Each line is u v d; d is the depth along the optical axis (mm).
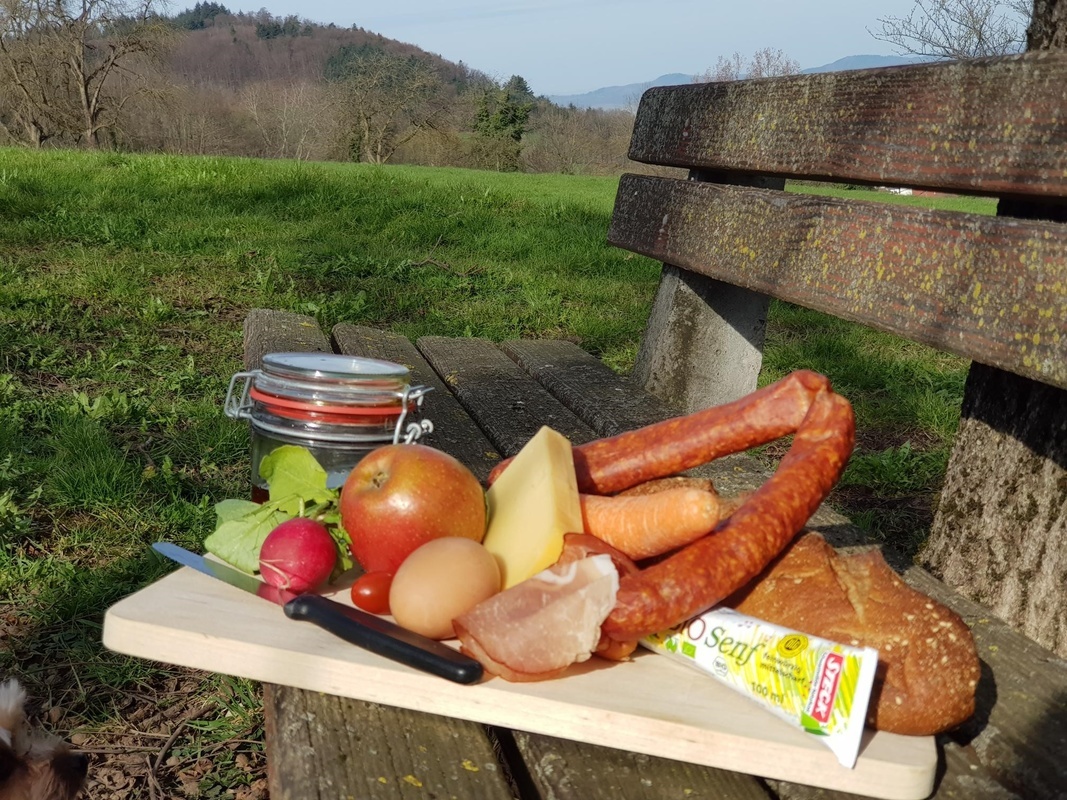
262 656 458
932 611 455
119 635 473
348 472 646
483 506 529
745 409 555
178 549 557
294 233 2979
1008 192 584
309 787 399
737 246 900
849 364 1911
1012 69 591
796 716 420
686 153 1038
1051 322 524
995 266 571
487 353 1290
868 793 409
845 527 706
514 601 449
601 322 2123
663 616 446
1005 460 675
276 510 556
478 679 438
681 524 475
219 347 1799
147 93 16234
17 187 3268
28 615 934
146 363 1670
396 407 654
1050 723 466
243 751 805
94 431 1274
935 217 631
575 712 428
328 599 492
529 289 2438
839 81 780
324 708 450
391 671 447
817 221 771
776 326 2277
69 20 15070
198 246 2686
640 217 1142
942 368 1942
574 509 505
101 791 750
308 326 1346
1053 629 630
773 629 443
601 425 975
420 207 3654
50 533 1070
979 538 688
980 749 460
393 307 2203
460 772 417
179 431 1370
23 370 1588
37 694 844
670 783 418
